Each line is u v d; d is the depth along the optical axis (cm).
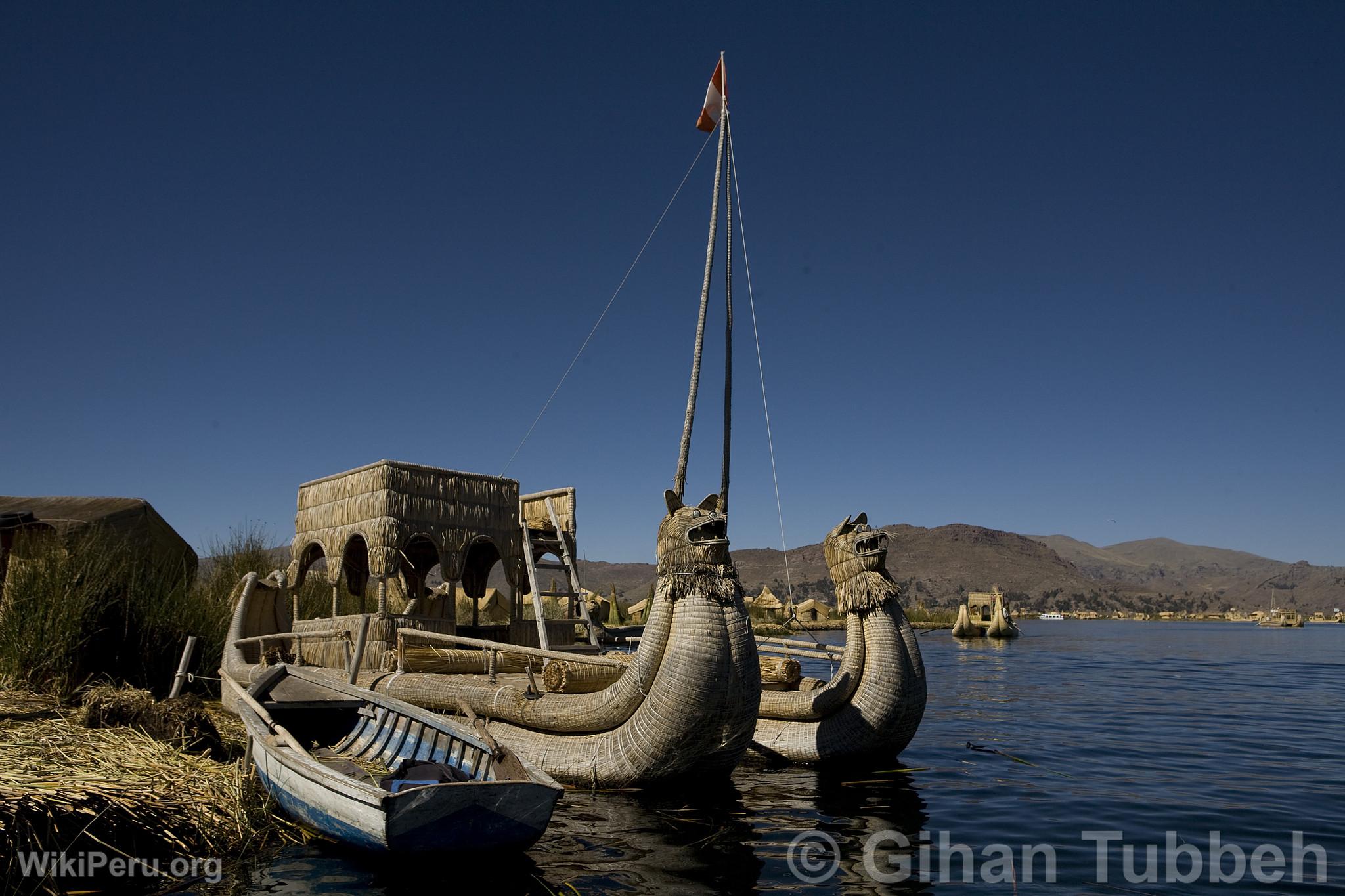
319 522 1446
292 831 744
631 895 622
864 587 1064
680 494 1076
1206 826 812
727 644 863
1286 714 1692
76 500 1797
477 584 1655
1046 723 1556
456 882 644
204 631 1350
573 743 937
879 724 1035
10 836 577
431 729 861
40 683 1035
